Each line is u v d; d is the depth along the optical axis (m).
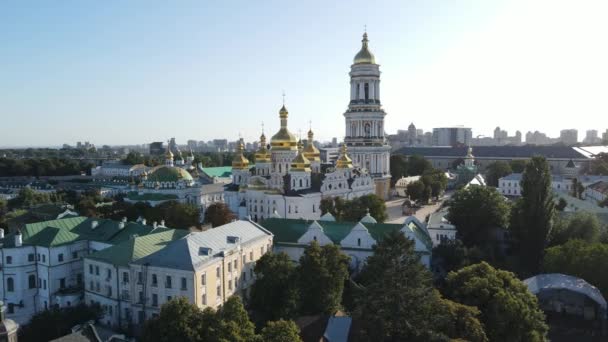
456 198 156.00
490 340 87.25
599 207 184.88
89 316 103.38
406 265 84.88
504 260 139.62
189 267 97.81
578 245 118.75
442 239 152.75
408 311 81.75
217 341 76.06
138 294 103.69
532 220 134.88
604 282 111.25
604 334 103.44
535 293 108.81
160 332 78.44
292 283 100.75
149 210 185.88
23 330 99.88
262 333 77.50
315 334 90.94
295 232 142.50
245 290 118.50
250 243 121.12
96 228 131.50
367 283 93.50
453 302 88.94
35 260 119.50
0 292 116.88
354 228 133.88
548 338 102.06
